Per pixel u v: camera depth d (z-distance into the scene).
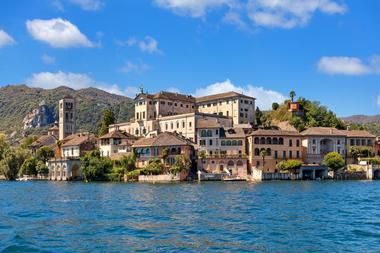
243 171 164.38
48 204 76.31
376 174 166.25
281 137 170.75
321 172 165.50
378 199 83.38
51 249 39.06
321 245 40.50
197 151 172.50
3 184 153.50
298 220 54.91
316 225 51.00
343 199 83.12
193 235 44.97
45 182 166.88
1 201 83.00
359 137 186.88
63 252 37.97
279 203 75.31
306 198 85.19
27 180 190.62
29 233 46.44
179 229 48.53
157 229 48.59
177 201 80.31
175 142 166.88
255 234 45.41
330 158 165.00
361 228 49.00
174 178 155.00
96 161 164.62
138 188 119.81
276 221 54.06
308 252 38.00
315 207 69.19
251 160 167.00
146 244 40.84
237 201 79.31
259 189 111.75
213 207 69.50
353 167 170.12
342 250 38.66
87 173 163.38
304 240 42.53
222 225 51.06
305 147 175.75
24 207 71.69
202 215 59.78
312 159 174.88
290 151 171.88
